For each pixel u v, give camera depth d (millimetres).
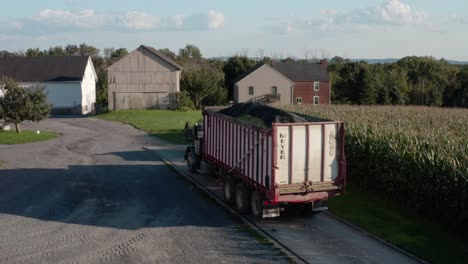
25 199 17453
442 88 83812
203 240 12828
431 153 14953
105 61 106375
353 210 15531
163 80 61938
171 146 31469
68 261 11297
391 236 12922
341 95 79625
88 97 65812
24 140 34188
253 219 14766
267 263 11141
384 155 16734
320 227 13883
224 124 17203
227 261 11273
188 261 11289
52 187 19438
